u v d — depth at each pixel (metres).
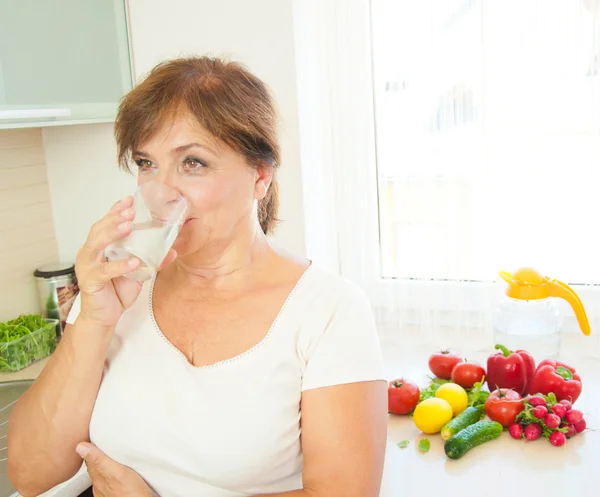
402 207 1.96
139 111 0.91
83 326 0.94
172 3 1.87
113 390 0.98
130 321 1.01
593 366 1.71
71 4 1.73
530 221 1.85
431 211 1.93
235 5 1.82
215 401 0.92
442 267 1.96
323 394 0.91
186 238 0.92
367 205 2.00
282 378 0.93
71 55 1.75
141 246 0.84
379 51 1.88
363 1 1.87
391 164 1.94
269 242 1.04
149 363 0.97
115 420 0.97
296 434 0.94
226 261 0.98
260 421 0.92
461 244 1.91
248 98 0.92
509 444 1.35
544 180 1.82
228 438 0.92
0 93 1.54
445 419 1.39
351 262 2.05
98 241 0.85
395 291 2.01
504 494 1.17
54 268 2.06
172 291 1.02
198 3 1.85
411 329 2.04
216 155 0.90
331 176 2.03
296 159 1.86
